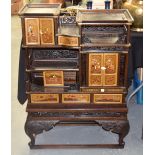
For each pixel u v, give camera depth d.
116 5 2.53
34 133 2.31
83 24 1.98
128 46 2.06
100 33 2.11
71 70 2.20
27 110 2.24
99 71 2.15
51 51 2.38
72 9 2.36
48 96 2.23
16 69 3.60
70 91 2.21
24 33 2.06
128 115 2.88
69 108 2.24
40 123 2.28
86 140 2.50
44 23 2.04
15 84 3.31
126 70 2.14
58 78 2.24
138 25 2.25
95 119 2.26
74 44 2.06
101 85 2.19
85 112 2.24
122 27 2.11
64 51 2.38
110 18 2.04
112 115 2.26
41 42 2.07
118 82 2.18
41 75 2.38
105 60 2.12
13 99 3.10
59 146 2.39
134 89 3.08
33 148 2.38
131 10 2.26
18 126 2.68
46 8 2.19
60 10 2.27
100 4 2.49
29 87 2.22
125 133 2.31
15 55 3.87
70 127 2.70
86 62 2.12
